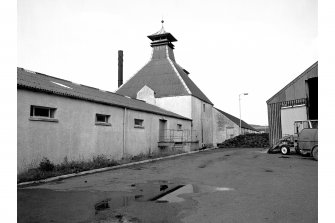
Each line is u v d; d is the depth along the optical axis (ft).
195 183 24.77
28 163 29.89
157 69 102.37
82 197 19.30
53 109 34.30
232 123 115.14
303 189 21.70
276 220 14.26
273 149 59.52
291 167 34.96
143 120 56.44
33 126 30.81
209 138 108.78
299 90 60.64
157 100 92.89
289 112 61.98
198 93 101.86
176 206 16.92
